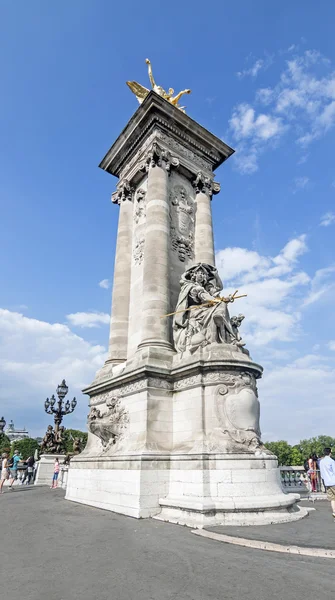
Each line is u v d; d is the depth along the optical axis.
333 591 5.64
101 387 17.78
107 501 14.26
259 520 10.90
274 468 12.82
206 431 13.14
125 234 22.23
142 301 17.78
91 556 7.70
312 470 22.73
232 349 14.45
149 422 14.09
